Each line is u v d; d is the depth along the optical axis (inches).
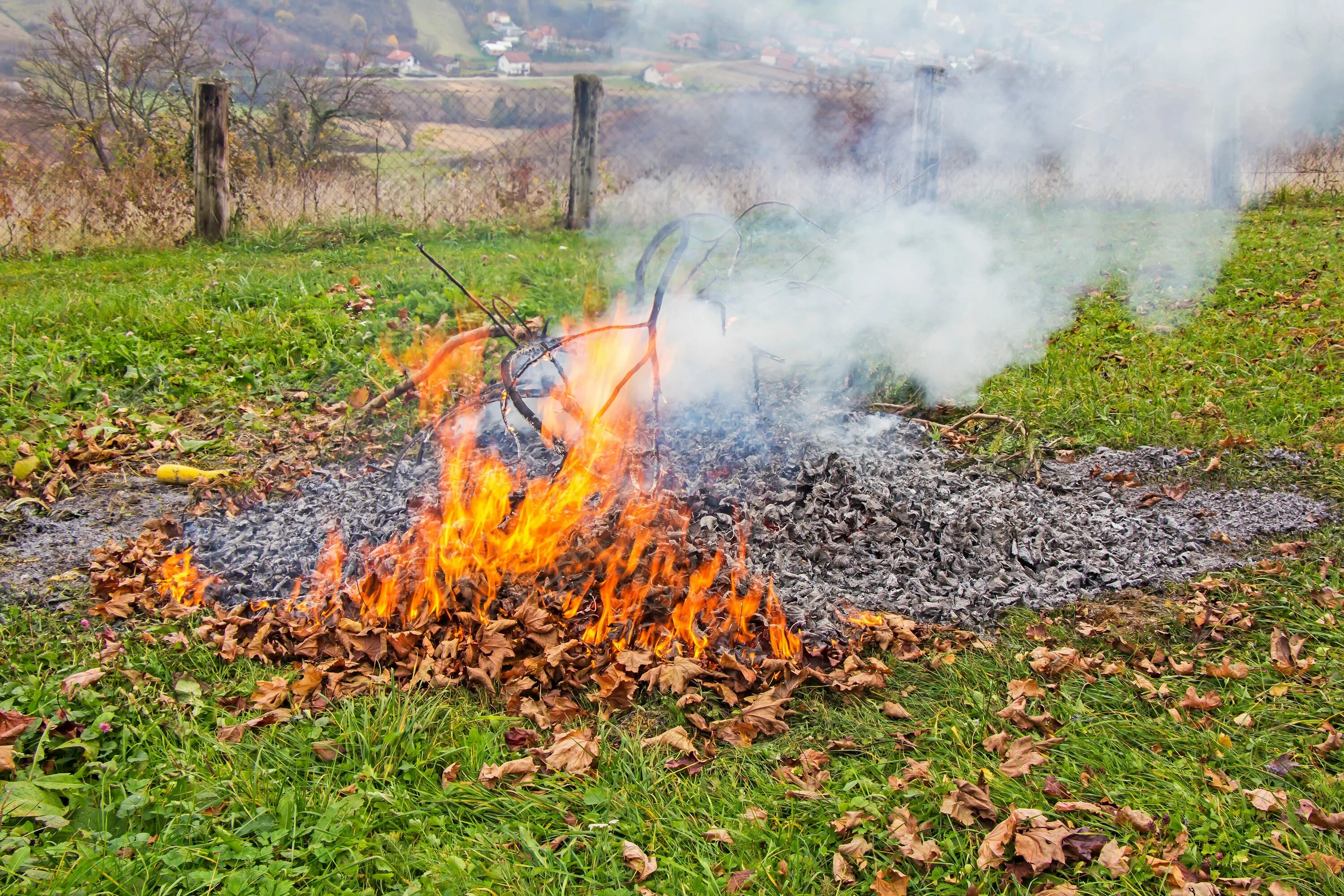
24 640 137.6
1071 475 192.9
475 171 422.0
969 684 133.3
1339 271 315.6
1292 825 105.8
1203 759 117.4
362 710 123.9
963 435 209.3
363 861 101.0
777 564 155.0
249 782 110.4
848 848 104.0
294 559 156.4
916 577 156.3
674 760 118.5
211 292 289.0
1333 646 137.6
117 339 246.4
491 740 120.0
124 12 523.8
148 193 383.6
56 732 116.4
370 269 334.3
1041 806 110.8
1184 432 207.3
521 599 143.7
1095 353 255.6
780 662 133.1
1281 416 212.7
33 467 187.9
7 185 384.5
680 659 133.0
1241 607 147.1
